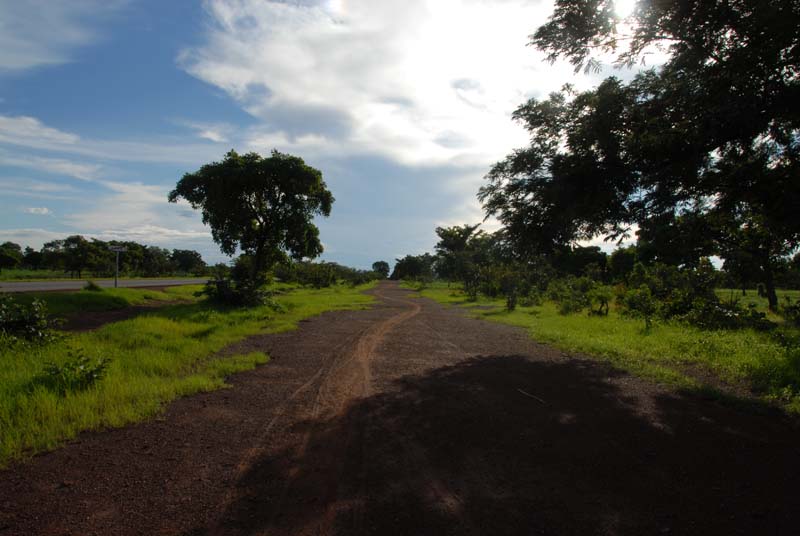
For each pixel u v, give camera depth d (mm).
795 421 5258
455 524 3057
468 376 7496
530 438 4684
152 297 20641
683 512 3236
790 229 9156
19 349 7523
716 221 12641
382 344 10781
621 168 9141
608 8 8594
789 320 16234
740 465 4043
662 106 8781
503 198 11758
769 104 7336
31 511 3199
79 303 15812
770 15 6656
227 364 7930
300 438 4652
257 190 19781
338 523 3066
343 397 6184
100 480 3682
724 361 8305
